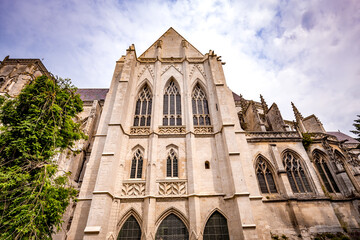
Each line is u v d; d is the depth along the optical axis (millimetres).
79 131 19453
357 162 30250
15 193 13430
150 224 18766
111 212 19406
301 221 22094
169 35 37344
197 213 19438
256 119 33781
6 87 43719
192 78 30484
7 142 14305
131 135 24719
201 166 22859
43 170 14102
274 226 22188
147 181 21297
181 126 25672
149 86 29688
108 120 26172
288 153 27938
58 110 16453
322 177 26812
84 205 20109
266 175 26188
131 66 29297
